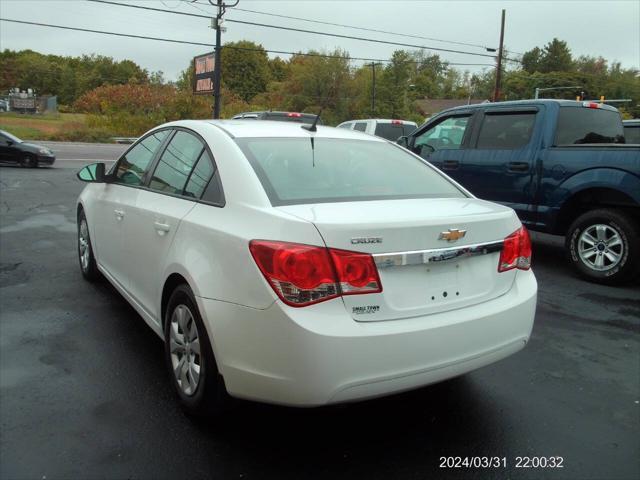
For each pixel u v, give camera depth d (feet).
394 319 8.65
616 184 18.80
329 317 8.14
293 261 8.12
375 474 8.87
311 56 228.22
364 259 8.36
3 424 9.86
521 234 10.50
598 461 9.37
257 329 8.39
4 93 339.57
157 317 11.58
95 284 18.12
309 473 8.84
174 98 153.28
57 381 11.50
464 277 9.50
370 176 11.18
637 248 18.92
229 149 10.59
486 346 9.51
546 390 11.86
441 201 10.56
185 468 8.84
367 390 8.37
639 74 332.19
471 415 10.76
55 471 8.63
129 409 10.50
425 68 350.23
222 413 9.98
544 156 20.92
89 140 132.98
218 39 96.78
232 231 9.05
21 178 52.54
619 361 13.44
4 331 14.07
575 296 18.52
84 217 17.93
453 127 24.98
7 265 20.38
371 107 230.27
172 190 11.74
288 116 50.39
